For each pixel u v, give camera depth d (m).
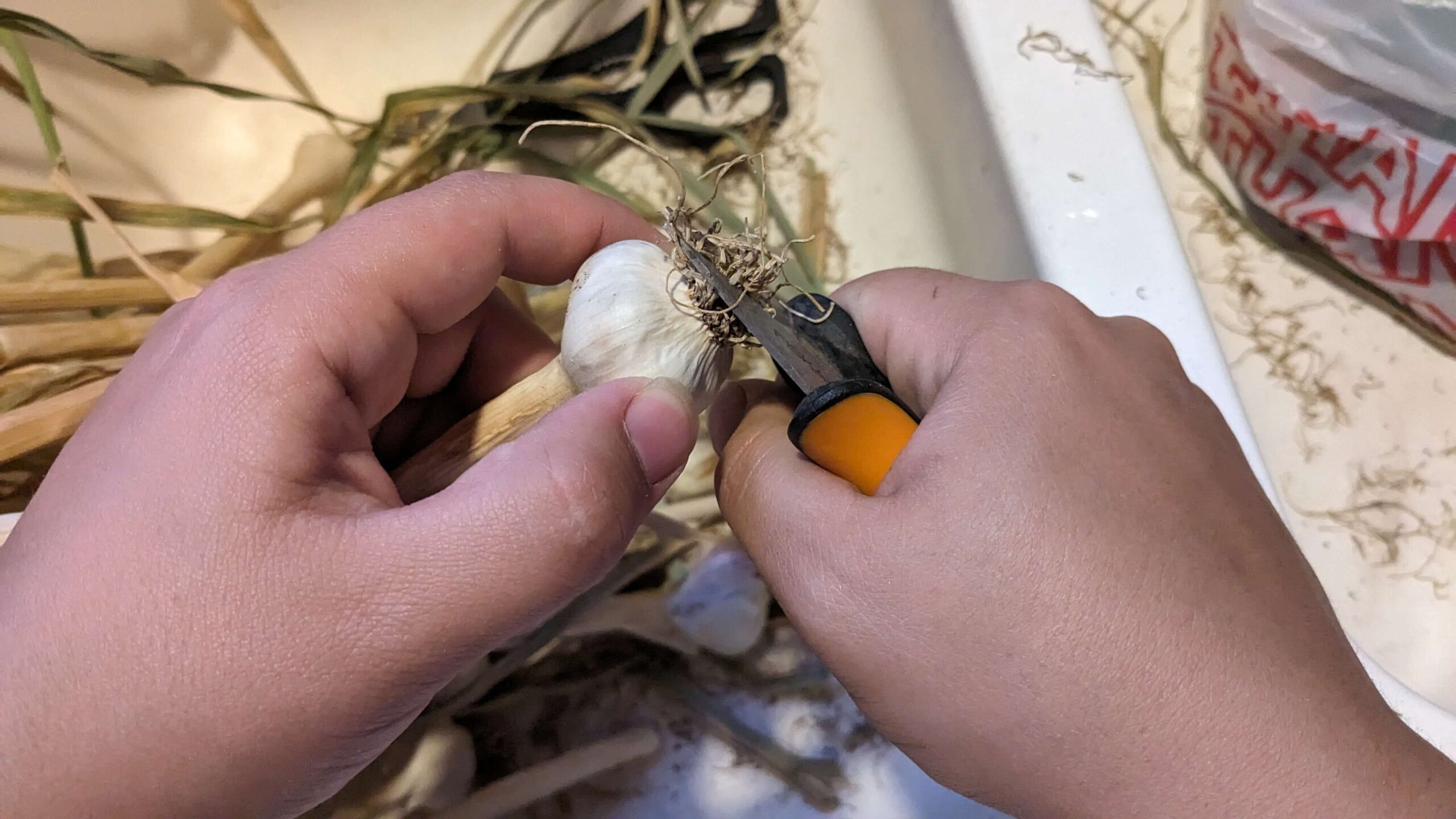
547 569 0.19
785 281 0.27
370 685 0.19
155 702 0.18
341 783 0.21
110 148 0.37
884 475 0.20
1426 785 0.17
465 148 0.38
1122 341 0.22
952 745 0.19
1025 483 0.19
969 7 0.29
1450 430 0.33
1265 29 0.30
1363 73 0.29
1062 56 0.29
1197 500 0.19
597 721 0.29
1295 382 0.34
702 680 0.30
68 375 0.33
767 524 0.21
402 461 0.29
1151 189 0.28
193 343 0.20
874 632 0.19
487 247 0.24
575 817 0.28
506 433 0.24
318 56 0.40
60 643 0.18
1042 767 0.18
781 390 0.24
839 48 0.38
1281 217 0.34
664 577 0.31
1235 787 0.17
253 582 0.18
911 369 0.23
